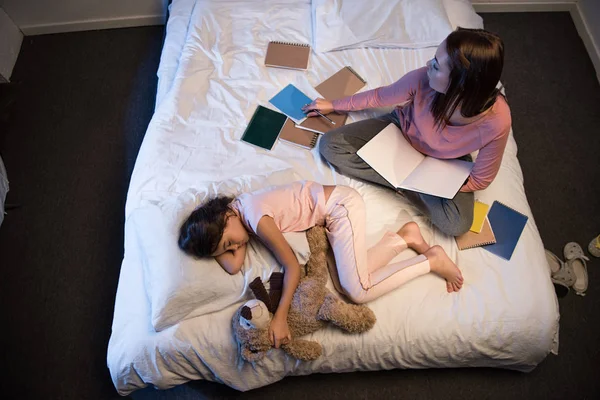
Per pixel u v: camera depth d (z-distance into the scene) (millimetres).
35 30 2402
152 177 1538
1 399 1545
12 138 2105
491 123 1276
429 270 1374
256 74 1787
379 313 1339
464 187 1430
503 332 1325
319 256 1380
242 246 1357
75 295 1738
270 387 1558
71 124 2150
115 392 1564
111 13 2389
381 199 1545
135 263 1382
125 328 1302
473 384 1562
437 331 1325
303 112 1708
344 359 1374
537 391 1554
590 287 1749
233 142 1625
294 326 1280
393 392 1553
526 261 1411
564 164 2020
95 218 1906
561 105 2176
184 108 1672
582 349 1629
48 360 1615
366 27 1843
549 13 2467
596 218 1893
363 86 1773
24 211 1918
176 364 1302
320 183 1562
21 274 1778
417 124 1438
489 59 1114
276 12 1945
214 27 1886
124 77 2295
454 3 1992
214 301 1315
